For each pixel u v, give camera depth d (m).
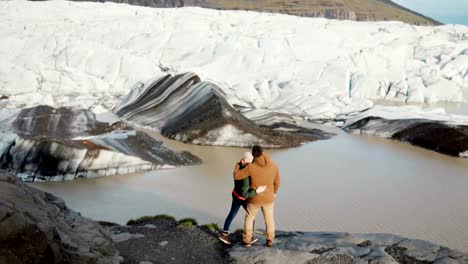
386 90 54.00
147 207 17.75
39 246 6.23
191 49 60.59
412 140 31.52
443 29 84.12
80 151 21.42
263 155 8.80
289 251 8.89
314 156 27.12
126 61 51.38
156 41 62.59
